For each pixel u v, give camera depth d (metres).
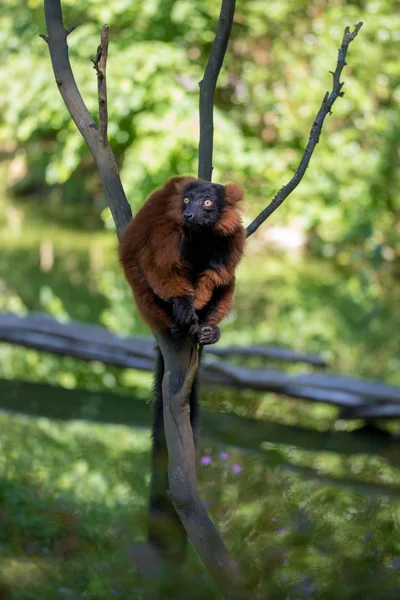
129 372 12.41
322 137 17.80
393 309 16.52
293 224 20.81
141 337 12.01
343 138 17.73
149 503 5.10
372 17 17.58
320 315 15.88
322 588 3.34
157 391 5.32
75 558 5.42
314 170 17.72
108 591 4.61
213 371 10.84
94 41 16.27
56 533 5.97
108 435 9.52
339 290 18.11
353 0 19.08
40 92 16.69
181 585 3.55
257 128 18.94
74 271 18.83
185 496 4.52
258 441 9.36
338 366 12.59
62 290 17.03
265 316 15.64
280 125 17.59
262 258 21.53
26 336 11.81
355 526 3.72
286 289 18.03
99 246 21.92
